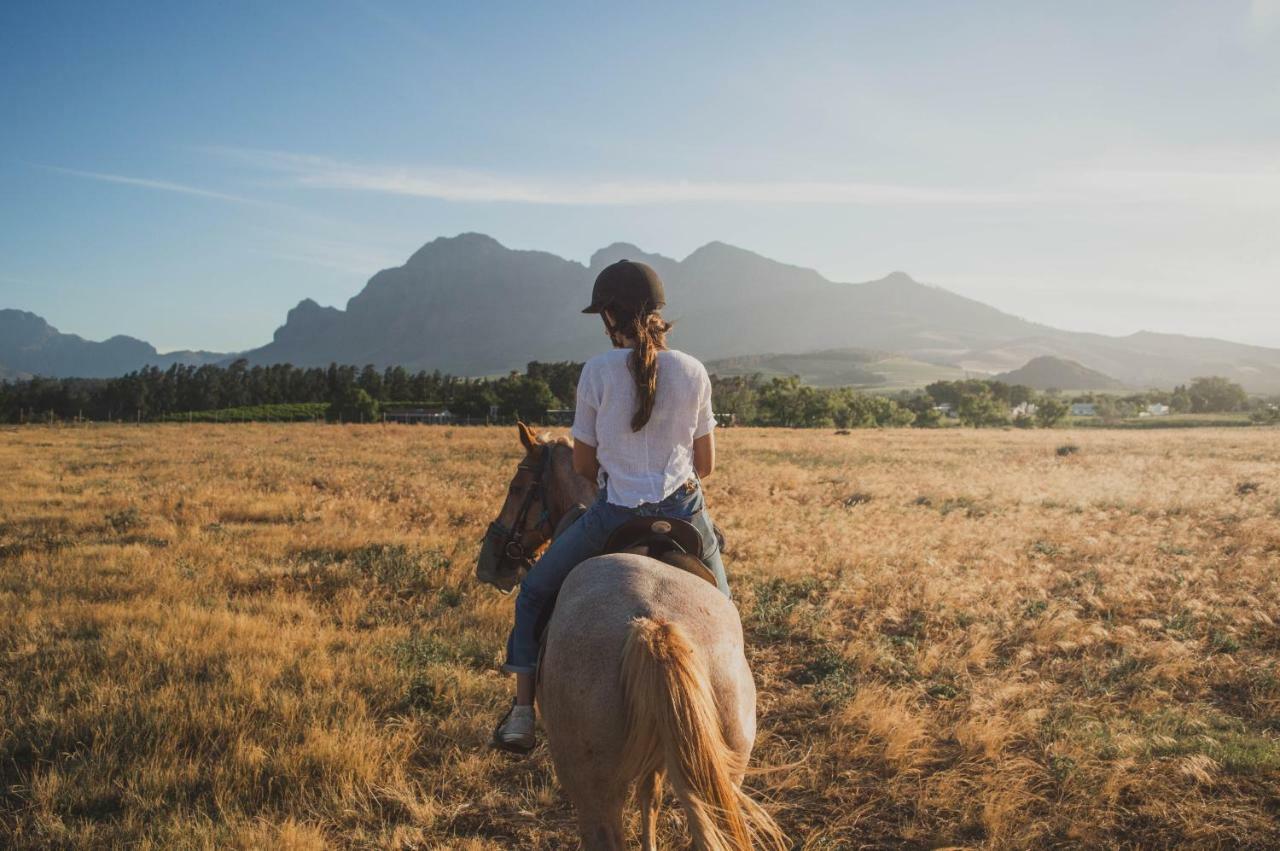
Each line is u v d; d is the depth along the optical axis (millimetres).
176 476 19219
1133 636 7191
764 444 34625
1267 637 7289
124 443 32062
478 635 7230
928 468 23844
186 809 4328
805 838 4230
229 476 19531
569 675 2506
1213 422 107000
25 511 13570
